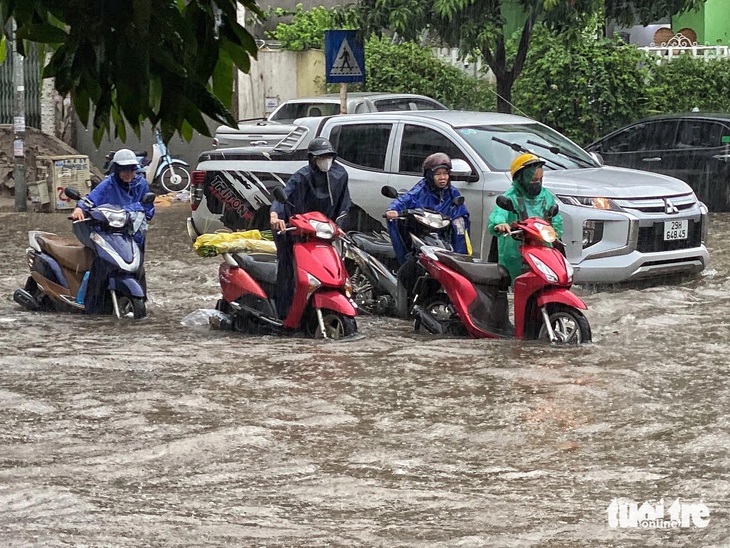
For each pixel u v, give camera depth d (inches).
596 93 1214.9
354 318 519.5
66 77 183.3
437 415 378.3
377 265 574.2
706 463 323.9
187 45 184.9
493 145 645.9
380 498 297.0
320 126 692.7
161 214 1045.8
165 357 471.8
